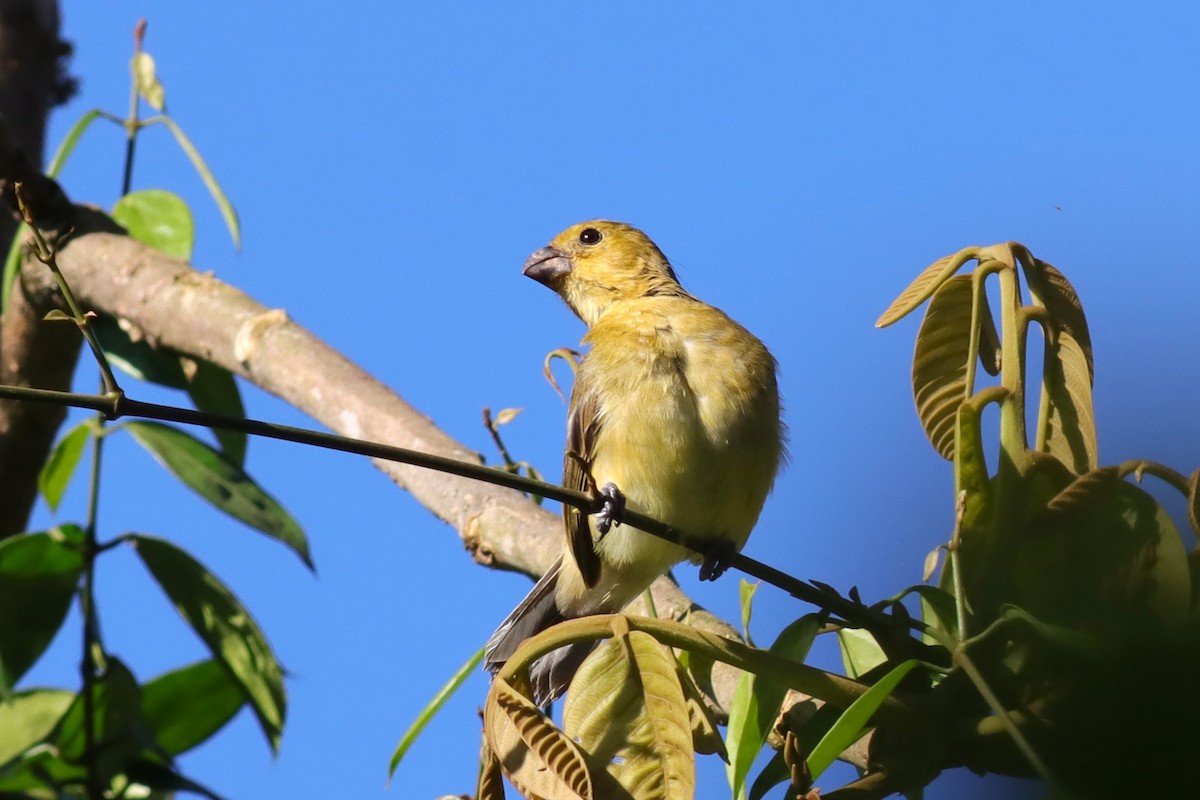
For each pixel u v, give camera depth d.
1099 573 5.88
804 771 6.07
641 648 6.47
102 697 9.28
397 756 8.12
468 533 10.17
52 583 9.31
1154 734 3.06
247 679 9.55
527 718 6.22
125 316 12.34
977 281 7.25
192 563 9.59
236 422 6.15
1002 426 6.95
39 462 13.34
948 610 6.79
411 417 10.88
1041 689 4.58
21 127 13.75
